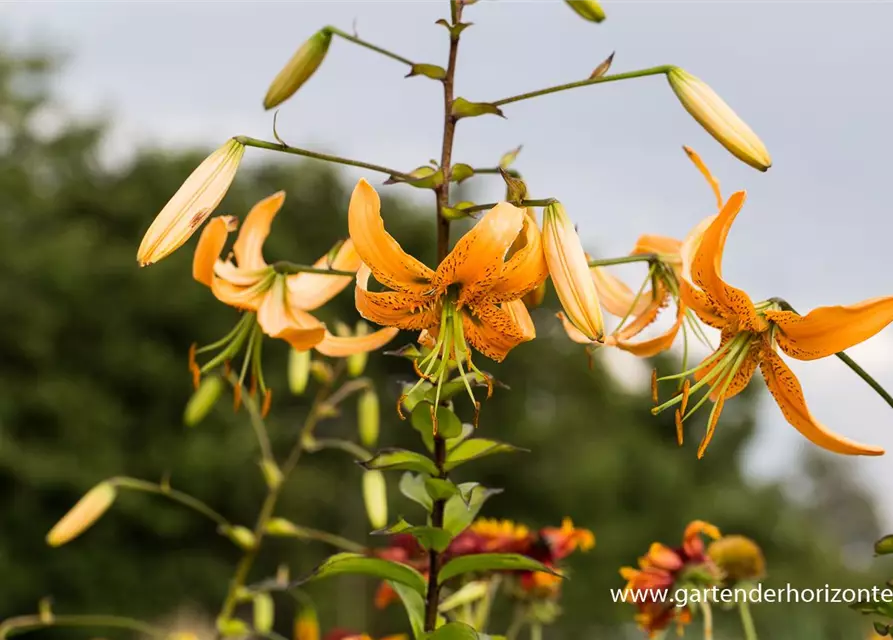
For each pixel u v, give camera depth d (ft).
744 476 64.34
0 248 53.78
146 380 53.57
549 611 9.95
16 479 48.67
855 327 5.54
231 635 10.61
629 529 59.06
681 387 5.98
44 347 51.98
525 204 5.89
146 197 62.59
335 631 10.09
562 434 62.18
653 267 6.91
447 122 6.34
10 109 63.67
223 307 57.72
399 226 61.67
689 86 6.25
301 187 63.57
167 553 51.37
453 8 6.41
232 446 51.70
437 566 6.58
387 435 56.85
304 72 6.54
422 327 6.12
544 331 65.87
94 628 48.85
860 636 11.54
